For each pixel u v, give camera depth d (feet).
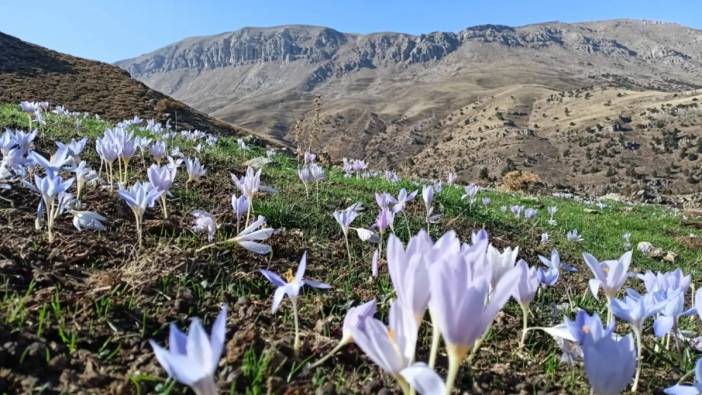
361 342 4.18
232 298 9.52
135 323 7.95
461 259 3.94
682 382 8.47
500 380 7.72
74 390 6.15
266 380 6.72
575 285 15.64
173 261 10.19
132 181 18.06
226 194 18.66
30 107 25.85
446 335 3.93
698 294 6.79
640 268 24.06
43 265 9.49
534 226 28.89
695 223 47.85
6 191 13.55
